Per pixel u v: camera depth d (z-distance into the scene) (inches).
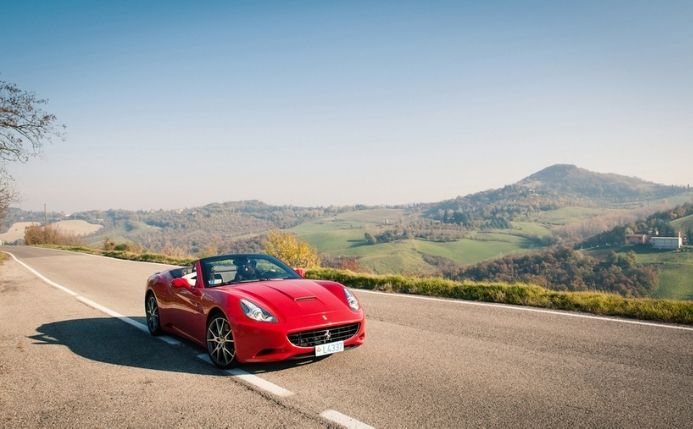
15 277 741.3
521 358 214.5
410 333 268.1
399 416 150.6
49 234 3777.1
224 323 211.5
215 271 243.0
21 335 294.4
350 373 196.4
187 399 172.1
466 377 188.7
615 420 145.2
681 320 284.5
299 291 217.3
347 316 206.2
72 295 490.9
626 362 204.8
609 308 317.7
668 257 6328.7
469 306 355.6
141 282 615.5
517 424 143.1
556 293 371.9
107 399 174.7
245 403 166.2
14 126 962.7
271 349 191.3
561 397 165.2
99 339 278.7
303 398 169.3
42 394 182.4
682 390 169.8
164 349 250.4
